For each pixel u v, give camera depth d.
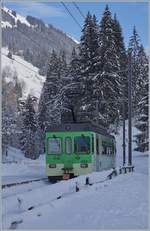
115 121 65.56
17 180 30.30
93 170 27.72
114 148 38.25
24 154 86.81
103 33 63.72
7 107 93.12
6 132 83.81
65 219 11.79
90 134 27.64
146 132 70.56
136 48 105.62
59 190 19.36
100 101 60.75
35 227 10.77
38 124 83.81
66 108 62.34
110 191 18.58
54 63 82.12
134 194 17.12
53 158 27.70
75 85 63.19
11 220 11.76
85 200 15.70
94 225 10.77
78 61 64.12
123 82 67.62
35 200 16.67
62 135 27.77
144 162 60.59
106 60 62.16
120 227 10.43
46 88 82.25
